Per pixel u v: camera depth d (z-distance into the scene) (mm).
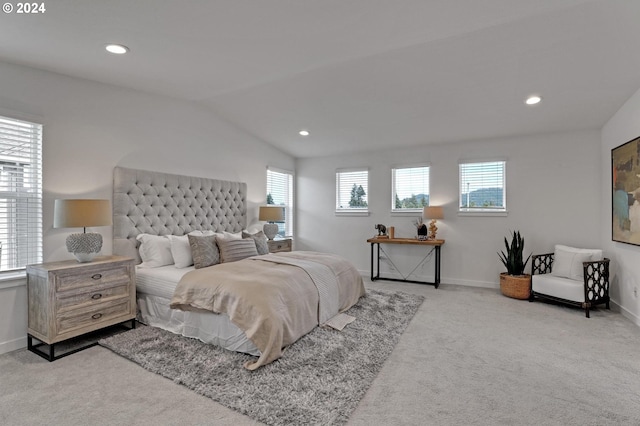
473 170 5043
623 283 3562
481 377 2230
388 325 3158
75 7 1998
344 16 2252
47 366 2373
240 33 2439
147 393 2023
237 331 2551
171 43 2551
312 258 3768
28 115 2779
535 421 1765
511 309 3768
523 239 4434
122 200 3461
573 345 2760
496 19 2338
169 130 4062
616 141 3723
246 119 4809
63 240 3029
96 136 3312
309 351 2547
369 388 2090
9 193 2715
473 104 3820
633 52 2666
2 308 2617
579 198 4348
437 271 4984
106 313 2832
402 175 5598
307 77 3422
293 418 1771
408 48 2779
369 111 4242
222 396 1971
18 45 2451
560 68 2971
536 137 4594
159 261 3500
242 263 3301
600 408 1883
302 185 6453
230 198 4883
